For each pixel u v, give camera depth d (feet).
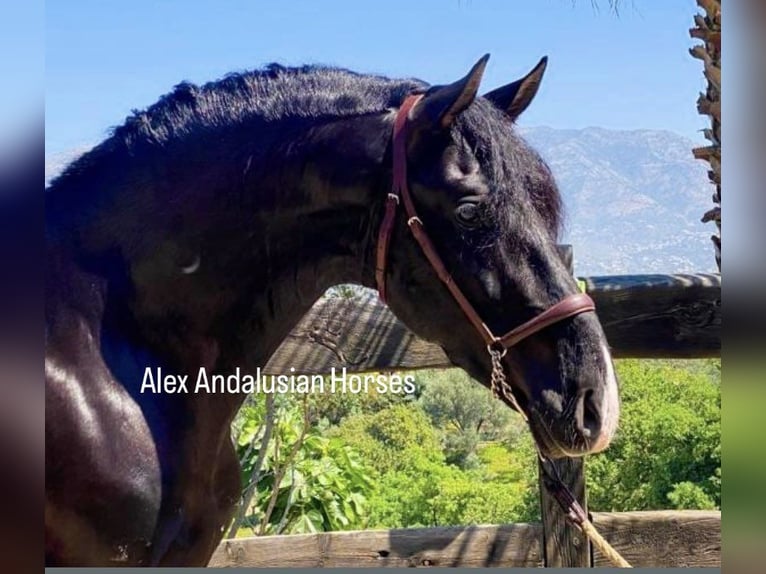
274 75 6.00
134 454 5.30
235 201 5.68
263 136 5.78
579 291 5.38
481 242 5.28
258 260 5.80
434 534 8.49
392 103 5.81
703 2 8.72
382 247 5.56
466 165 5.32
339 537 8.49
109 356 5.42
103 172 5.81
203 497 5.82
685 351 8.00
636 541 8.11
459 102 5.25
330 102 5.83
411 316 5.68
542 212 5.47
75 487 5.13
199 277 5.65
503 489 35.99
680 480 29.04
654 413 29.84
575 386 5.12
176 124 5.82
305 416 11.73
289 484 12.42
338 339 8.78
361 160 5.61
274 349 6.14
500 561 8.42
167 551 5.46
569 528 8.00
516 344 5.32
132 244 5.60
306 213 5.77
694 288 7.94
